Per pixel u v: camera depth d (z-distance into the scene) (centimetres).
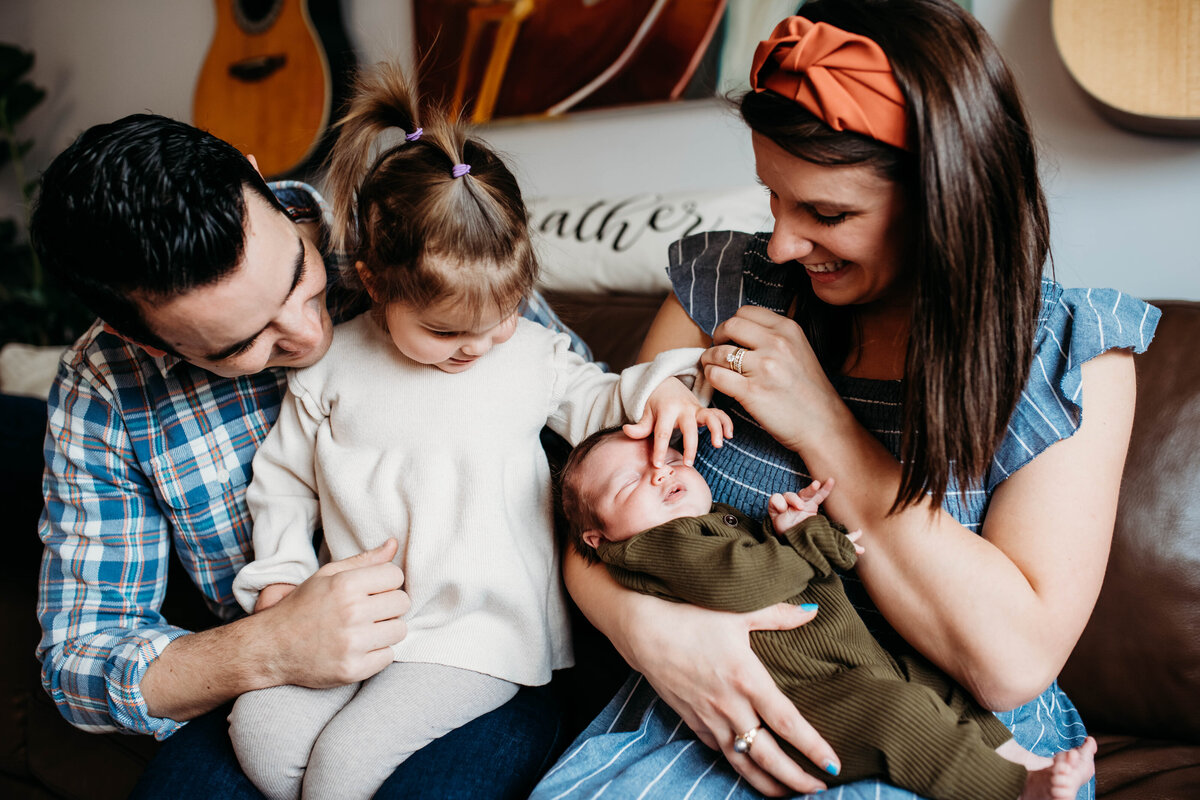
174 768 86
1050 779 65
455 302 81
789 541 78
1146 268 141
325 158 98
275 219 79
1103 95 127
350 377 95
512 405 94
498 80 203
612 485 88
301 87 231
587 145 198
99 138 71
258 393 102
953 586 72
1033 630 71
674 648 76
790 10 166
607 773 77
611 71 188
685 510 86
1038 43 143
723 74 175
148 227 68
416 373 93
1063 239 147
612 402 97
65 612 97
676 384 92
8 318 278
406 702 84
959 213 66
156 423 98
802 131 68
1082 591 73
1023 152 70
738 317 87
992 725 74
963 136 65
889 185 69
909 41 66
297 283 80
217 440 101
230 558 105
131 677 88
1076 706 102
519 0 197
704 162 184
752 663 73
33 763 132
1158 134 135
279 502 98
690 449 88
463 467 91
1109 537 75
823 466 80
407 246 80
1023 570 74
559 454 108
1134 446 101
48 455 100
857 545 78
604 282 162
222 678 85
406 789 78
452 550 89
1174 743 97
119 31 279
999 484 78
